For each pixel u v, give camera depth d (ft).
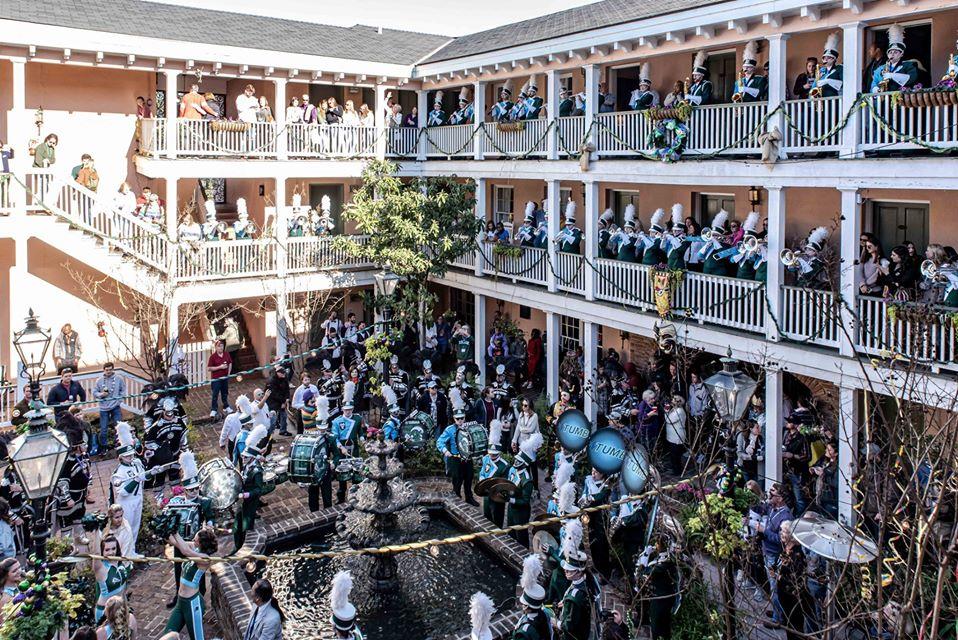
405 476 53.42
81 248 62.64
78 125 71.41
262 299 78.69
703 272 50.62
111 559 28.84
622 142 55.21
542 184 76.02
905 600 18.98
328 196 85.66
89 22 64.80
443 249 69.15
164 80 75.56
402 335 66.03
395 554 36.91
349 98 86.12
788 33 45.16
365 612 35.40
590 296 59.11
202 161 68.49
